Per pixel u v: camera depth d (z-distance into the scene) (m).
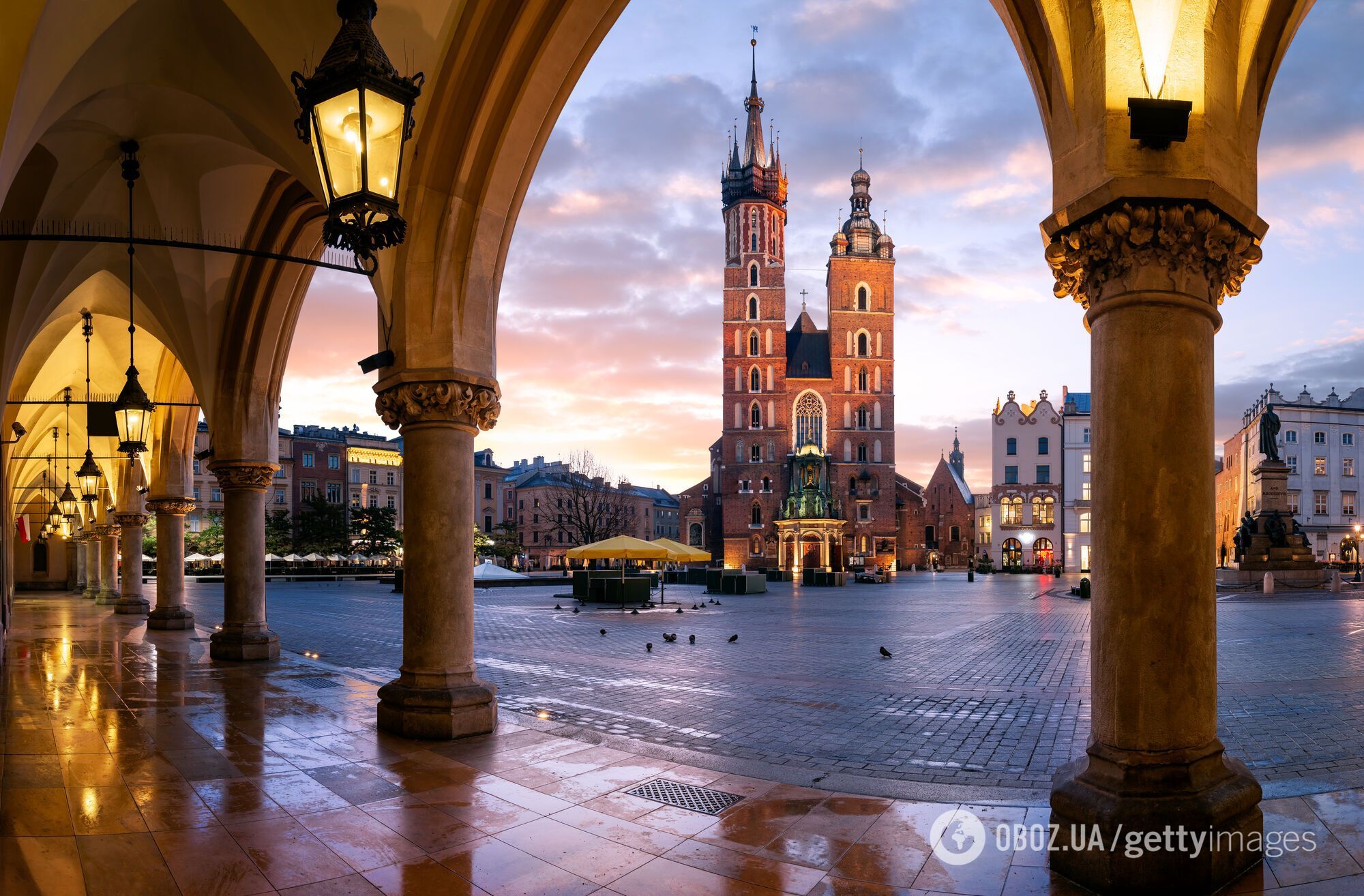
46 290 12.30
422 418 7.70
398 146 4.12
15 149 5.33
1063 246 4.50
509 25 7.21
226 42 8.28
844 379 84.62
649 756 6.92
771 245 85.00
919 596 35.69
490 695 7.81
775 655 14.77
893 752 7.43
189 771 6.37
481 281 7.89
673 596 36.16
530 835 4.95
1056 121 4.57
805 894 4.09
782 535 70.69
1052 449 77.06
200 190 11.48
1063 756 7.31
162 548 19.45
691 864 4.49
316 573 63.59
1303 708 9.16
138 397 11.66
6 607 17.52
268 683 10.82
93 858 4.54
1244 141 4.46
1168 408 4.17
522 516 105.50
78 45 6.41
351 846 4.77
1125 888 3.96
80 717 8.45
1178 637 4.13
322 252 12.91
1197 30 4.20
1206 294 4.27
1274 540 35.28
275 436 13.59
